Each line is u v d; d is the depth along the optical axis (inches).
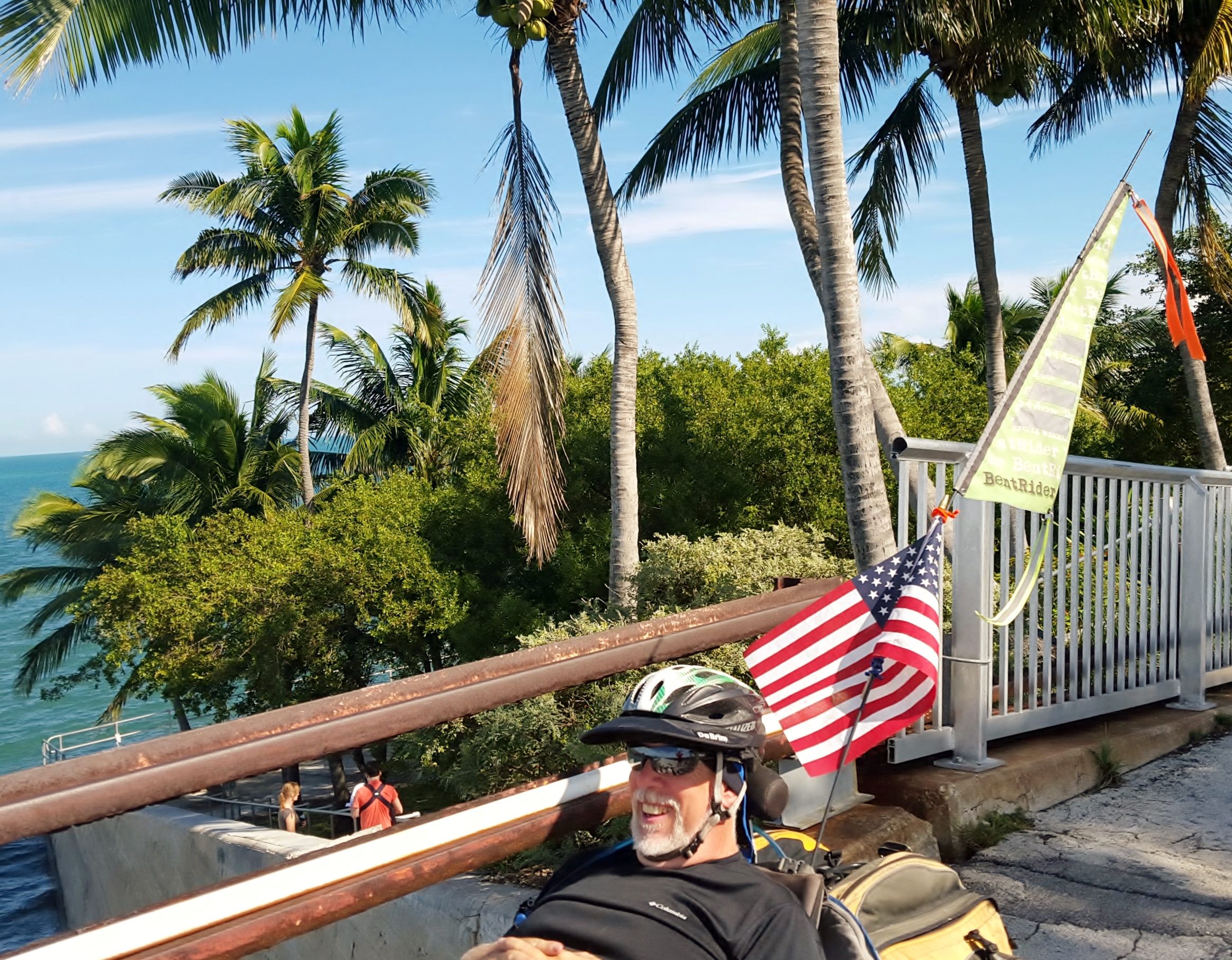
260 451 1382.9
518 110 441.7
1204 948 147.5
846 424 285.0
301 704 101.3
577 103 465.4
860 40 537.6
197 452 1314.0
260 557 819.4
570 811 121.6
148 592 848.9
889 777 200.7
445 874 109.2
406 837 107.2
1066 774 214.5
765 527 609.9
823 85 289.6
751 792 96.0
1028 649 253.1
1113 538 246.1
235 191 1195.3
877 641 126.0
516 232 437.4
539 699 245.8
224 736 94.3
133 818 399.5
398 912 199.6
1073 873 176.1
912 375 820.6
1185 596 269.1
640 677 244.4
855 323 286.8
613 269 460.1
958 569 209.8
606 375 709.9
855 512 284.4
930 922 95.7
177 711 1066.7
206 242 1237.1
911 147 687.1
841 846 169.3
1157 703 271.4
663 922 78.3
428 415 1307.8
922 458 204.4
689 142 596.7
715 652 241.3
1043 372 156.1
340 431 1477.6
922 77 658.8
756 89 581.6
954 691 210.2
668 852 81.7
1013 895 169.3
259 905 96.6
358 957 210.4
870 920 93.8
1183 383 1030.4
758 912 78.6
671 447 636.1
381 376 1473.9
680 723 81.9
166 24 406.9
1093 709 242.2
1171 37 660.7
